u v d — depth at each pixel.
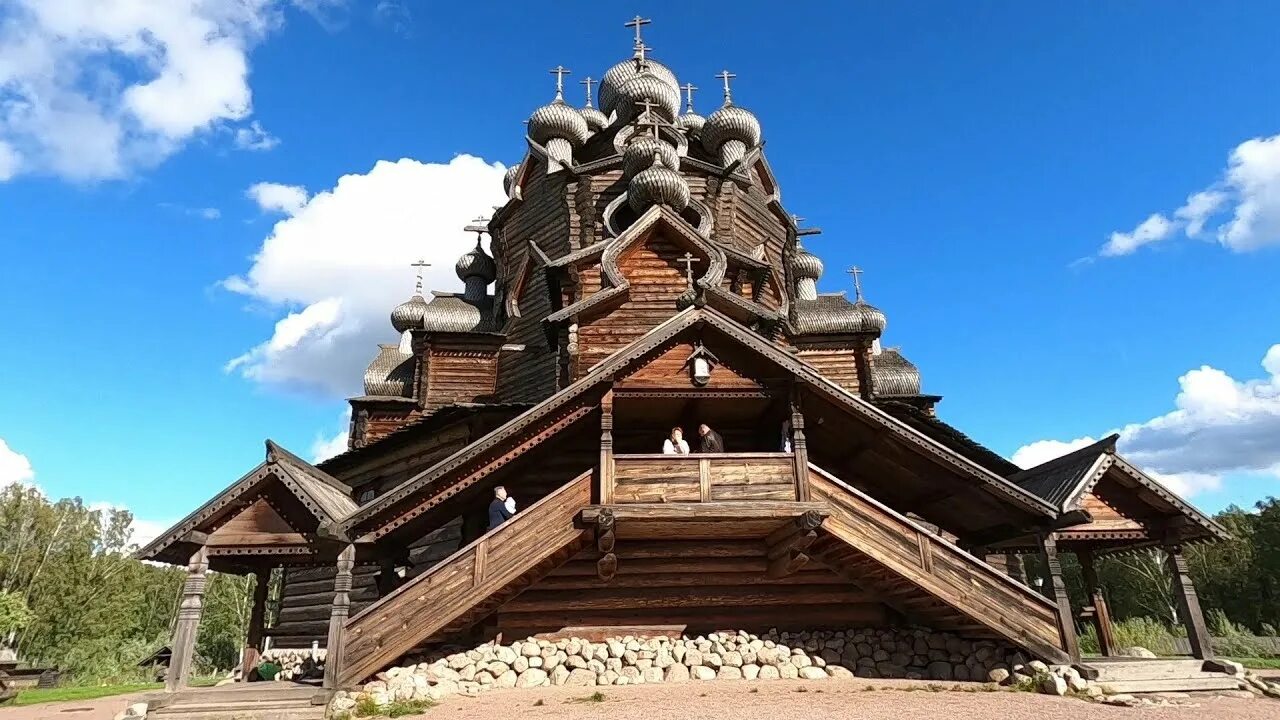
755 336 12.64
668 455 11.97
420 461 18.97
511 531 11.63
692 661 12.39
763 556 13.49
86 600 44.53
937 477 13.28
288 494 11.57
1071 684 10.67
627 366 12.67
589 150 27.48
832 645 12.82
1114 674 11.26
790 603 13.45
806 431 14.00
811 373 12.40
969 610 11.59
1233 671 11.34
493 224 26.12
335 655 10.65
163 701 10.20
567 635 12.84
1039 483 13.59
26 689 19.56
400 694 10.68
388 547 12.67
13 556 46.03
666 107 27.39
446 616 11.12
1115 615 49.56
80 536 50.25
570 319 17.67
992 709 9.07
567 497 11.91
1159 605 47.03
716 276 18.17
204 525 11.33
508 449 12.39
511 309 23.16
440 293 26.67
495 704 10.12
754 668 12.30
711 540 13.38
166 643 43.19
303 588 19.62
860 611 13.49
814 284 30.91
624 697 10.42
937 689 10.91
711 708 9.27
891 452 13.32
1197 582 47.75
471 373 22.73
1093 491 12.80
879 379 25.45
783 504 11.62
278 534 11.38
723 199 22.38
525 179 25.11
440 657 12.10
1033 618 11.63
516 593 12.41
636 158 21.48
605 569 12.15
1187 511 12.23
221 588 56.28
